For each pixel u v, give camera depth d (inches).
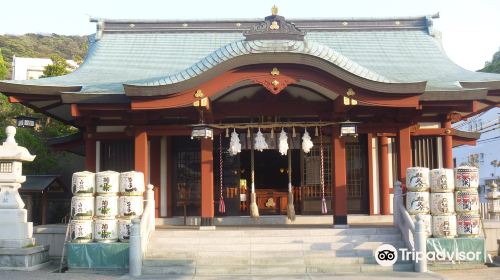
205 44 816.3
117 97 589.6
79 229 509.4
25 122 653.3
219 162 705.0
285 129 676.7
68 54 3634.4
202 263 480.4
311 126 618.8
